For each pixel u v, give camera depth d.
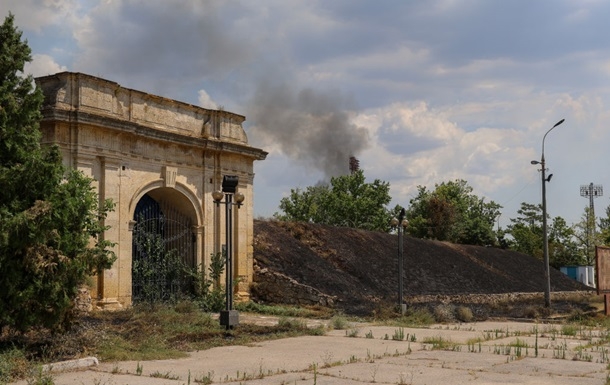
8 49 15.12
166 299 25.41
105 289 22.48
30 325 14.28
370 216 67.19
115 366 13.28
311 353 15.49
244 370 13.02
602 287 28.98
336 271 34.16
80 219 14.99
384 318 25.44
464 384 11.52
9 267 13.80
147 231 26.00
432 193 74.00
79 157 21.81
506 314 30.20
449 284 41.50
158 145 25.39
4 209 13.89
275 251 32.44
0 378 11.75
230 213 19.69
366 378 12.13
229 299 19.28
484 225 69.12
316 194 69.56
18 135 14.91
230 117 28.83
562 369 13.24
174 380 11.87
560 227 76.25
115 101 23.55
